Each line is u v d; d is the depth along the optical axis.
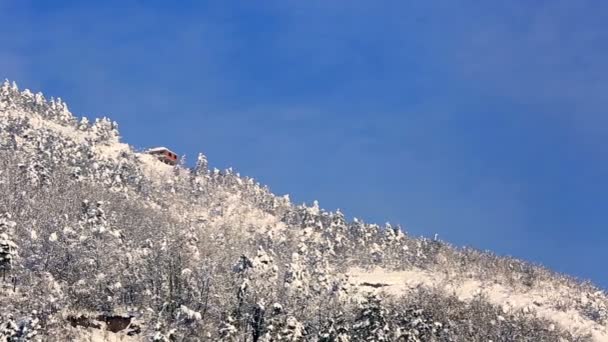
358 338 107.88
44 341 102.06
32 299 110.56
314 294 144.38
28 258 125.06
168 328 107.56
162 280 126.06
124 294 127.00
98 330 118.38
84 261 128.25
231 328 105.38
